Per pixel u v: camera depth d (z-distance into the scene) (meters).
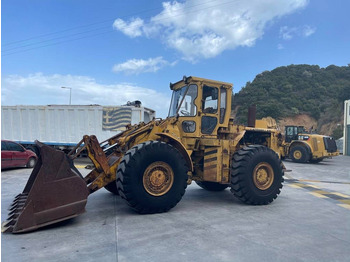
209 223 4.53
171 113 6.40
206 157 5.91
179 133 5.81
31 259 3.11
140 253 3.31
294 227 4.41
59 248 3.43
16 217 4.12
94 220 4.59
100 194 6.71
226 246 3.57
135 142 5.65
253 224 4.53
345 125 27.84
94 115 13.33
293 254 3.38
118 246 3.51
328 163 17.48
